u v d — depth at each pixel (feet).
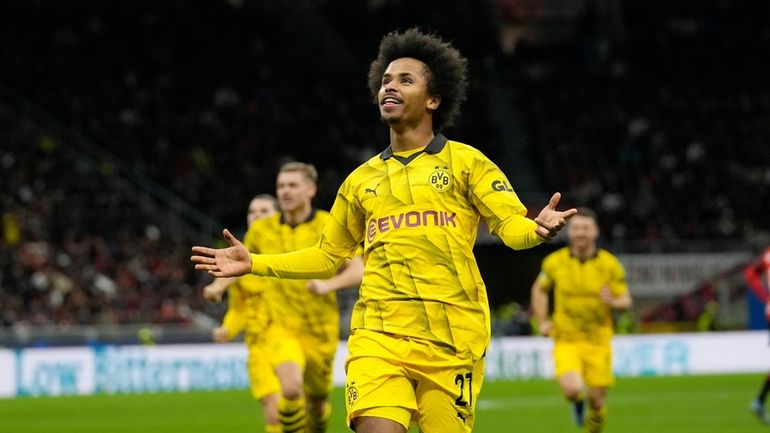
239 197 184.85
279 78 216.33
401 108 31.63
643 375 146.61
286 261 32.60
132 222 167.22
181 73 208.74
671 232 190.19
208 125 198.08
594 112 221.05
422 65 32.09
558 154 209.36
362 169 32.58
